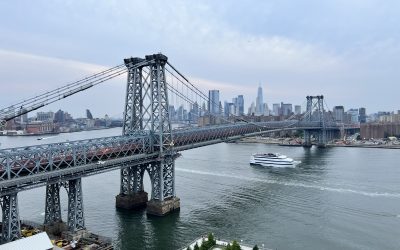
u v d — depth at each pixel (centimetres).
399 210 9575
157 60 9550
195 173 14900
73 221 7119
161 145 9375
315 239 7594
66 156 7075
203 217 9075
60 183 7325
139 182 10244
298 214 9281
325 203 10256
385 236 7781
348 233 7950
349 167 16525
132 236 7769
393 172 15025
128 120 10106
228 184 12800
